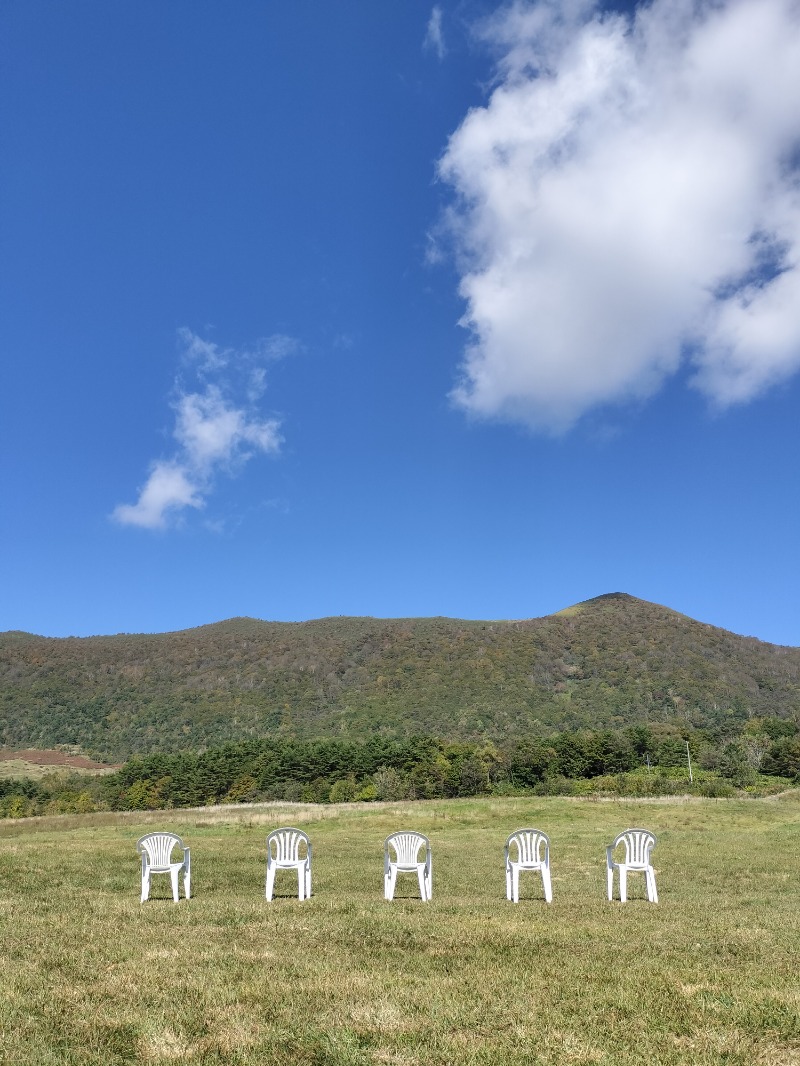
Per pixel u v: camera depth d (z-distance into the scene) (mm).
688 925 9773
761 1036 5355
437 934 8891
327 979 6812
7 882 14992
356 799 72812
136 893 13828
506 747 91375
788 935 8984
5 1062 4914
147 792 80062
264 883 15641
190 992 6438
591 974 6961
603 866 20031
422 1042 5266
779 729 95500
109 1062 4953
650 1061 4891
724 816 34438
